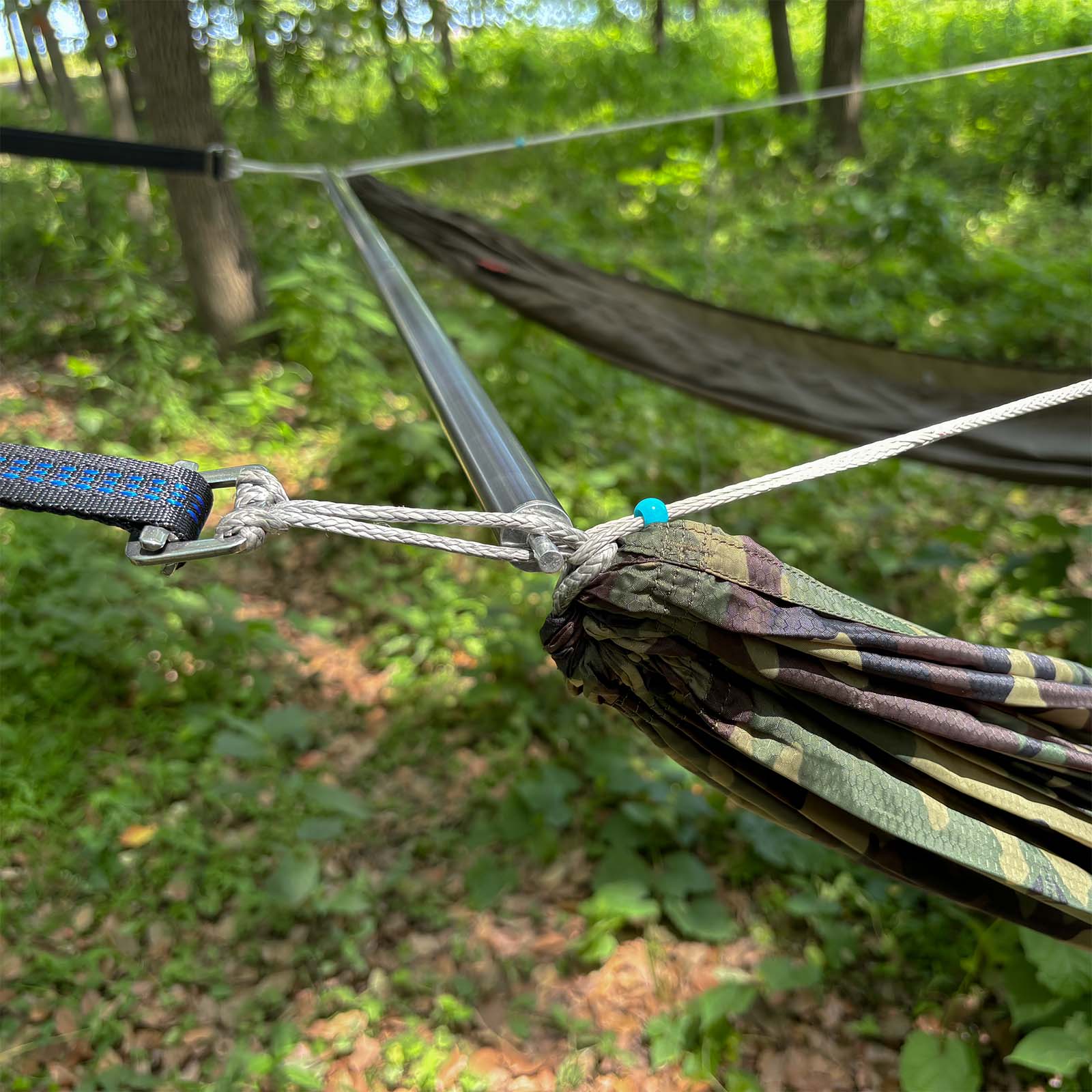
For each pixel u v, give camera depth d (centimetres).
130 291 468
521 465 108
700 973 246
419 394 475
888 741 91
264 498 89
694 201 824
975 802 95
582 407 492
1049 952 202
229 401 419
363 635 365
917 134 1020
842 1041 231
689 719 93
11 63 2134
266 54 605
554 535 88
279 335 561
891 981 243
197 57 525
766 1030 234
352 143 955
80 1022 227
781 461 474
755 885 268
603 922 247
